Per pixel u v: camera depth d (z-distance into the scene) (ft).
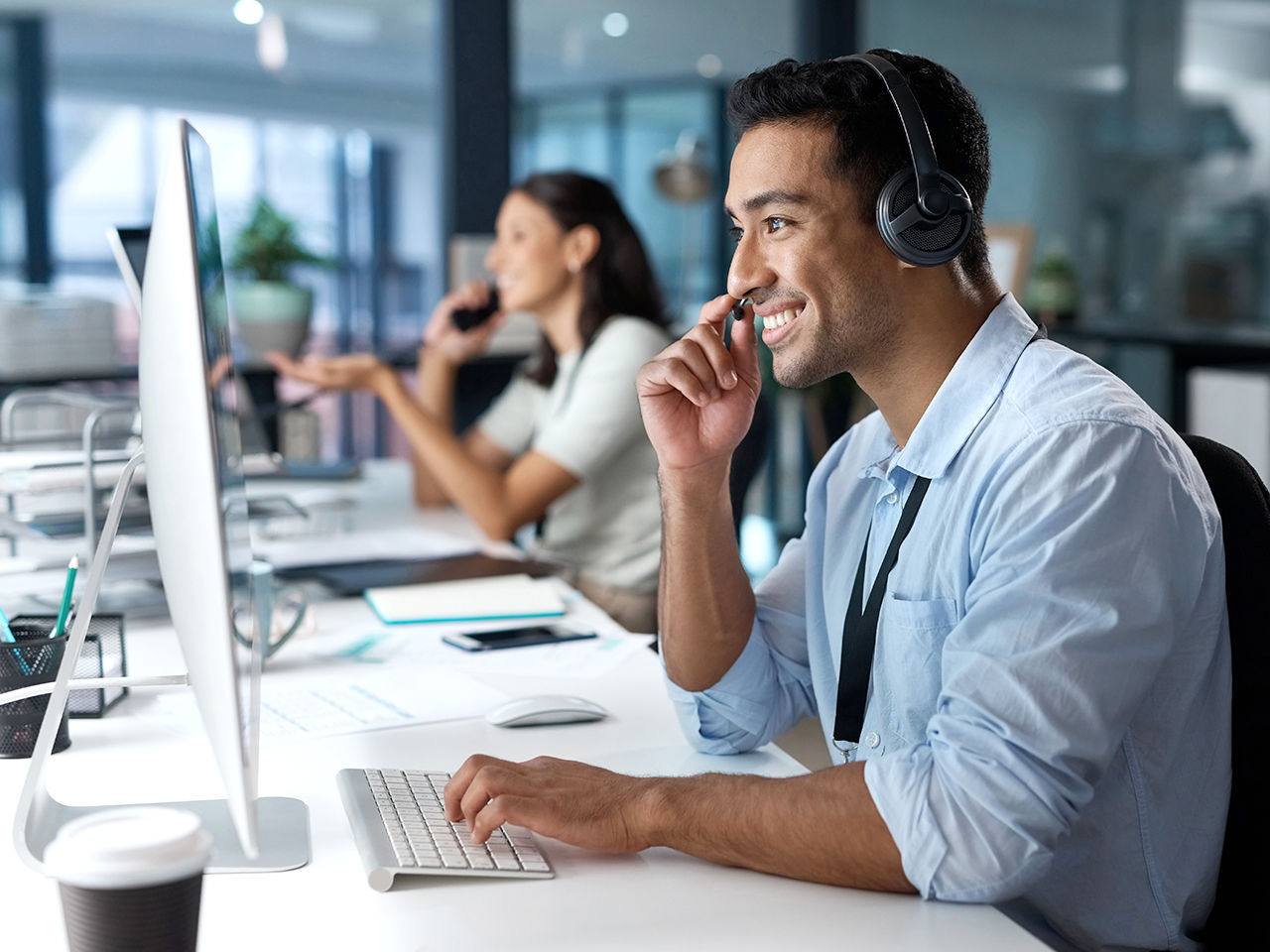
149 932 2.18
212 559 2.44
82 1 20.43
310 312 10.69
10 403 6.28
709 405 4.05
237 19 22.07
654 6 19.70
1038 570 3.09
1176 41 17.01
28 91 20.34
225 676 2.45
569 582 7.51
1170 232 17.22
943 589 3.52
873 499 4.05
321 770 3.86
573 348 8.22
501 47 12.64
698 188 19.79
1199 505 3.31
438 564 6.72
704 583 4.08
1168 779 3.41
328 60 25.21
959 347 3.63
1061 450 3.24
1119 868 3.37
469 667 5.01
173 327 2.52
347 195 29.37
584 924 2.86
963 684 3.07
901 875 2.98
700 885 3.09
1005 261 15.33
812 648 4.18
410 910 2.91
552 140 25.91
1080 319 17.06
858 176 3.45
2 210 20.24
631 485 7.82
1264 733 3.58
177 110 26.86
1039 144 16.78
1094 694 2.98
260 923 2.83
